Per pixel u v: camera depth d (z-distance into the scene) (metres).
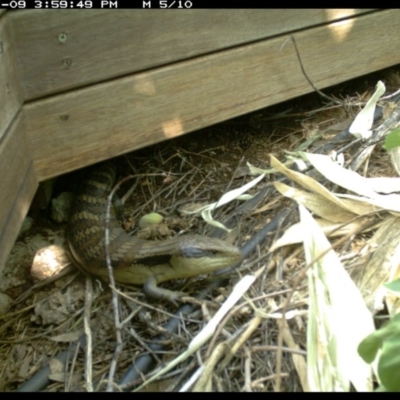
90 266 0.76
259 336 0.66
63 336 0.71
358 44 0.94
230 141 0.95
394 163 0.83
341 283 0.67
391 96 0.95
